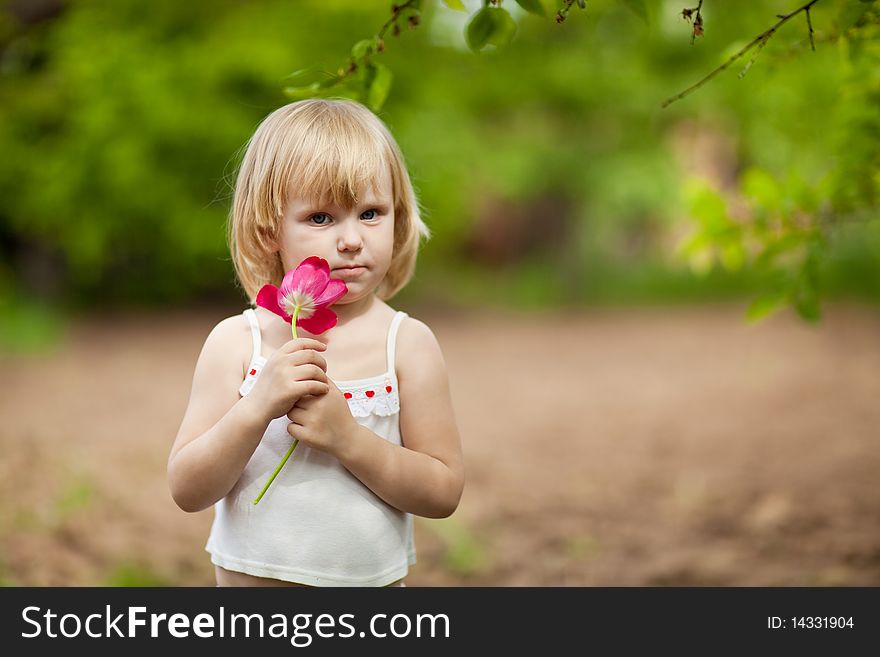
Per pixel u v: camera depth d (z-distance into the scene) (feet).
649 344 48.88
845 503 17.56
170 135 45.21
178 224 49.19
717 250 13.16
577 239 72.13
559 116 61.67
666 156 64.28
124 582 13.46
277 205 7.19
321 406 6.84
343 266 7.15
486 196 83.56
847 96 11.75
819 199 12.50
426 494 7.18
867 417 26.00
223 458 6.80
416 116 52.85
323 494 7.09
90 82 43.27
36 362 38.04
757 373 36.50
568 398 33.45
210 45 43.83
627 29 45.21
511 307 68.59
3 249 53.88
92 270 56.44
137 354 42.06
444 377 7.68
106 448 23.07
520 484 20.76
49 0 43.39
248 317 7.59
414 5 8.46
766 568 14.52
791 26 9.98
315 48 44.19
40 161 45.85
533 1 7.99
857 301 59.57
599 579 14.51
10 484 18.84
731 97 47.44
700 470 21.34
